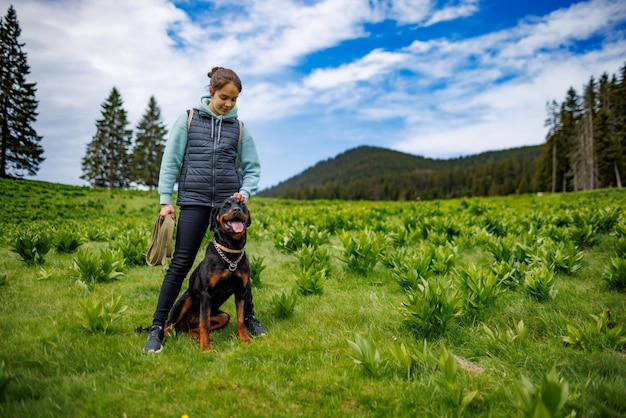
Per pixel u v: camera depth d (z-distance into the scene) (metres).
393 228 9.36
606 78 61.16
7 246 8.85
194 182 3.63
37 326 3.84
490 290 4.22
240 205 3.42
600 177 55.09
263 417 2.31
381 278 5.92
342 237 6.63
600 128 51.91
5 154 39.72
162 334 3.51
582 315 4.02
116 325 3.90
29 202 20.28
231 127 3.81
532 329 3.76
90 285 5.33
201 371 2.92
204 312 3.42
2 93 38.59
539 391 1.94
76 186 29.00
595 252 7.04
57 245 8.05
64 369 2.88
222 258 3.42
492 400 2.45
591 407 2.32
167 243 3.59
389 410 2.38
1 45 39.62
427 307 3.52
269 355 3.22
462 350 3.34
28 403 2.32
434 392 2.49
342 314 4.30
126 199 25.09
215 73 3.64
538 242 6.51
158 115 62.47
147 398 2.49
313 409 2.42
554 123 65.62
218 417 2.28
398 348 2.79
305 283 5.16
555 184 66.44
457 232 8.91
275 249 8.40
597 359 2.97
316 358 3.13
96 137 56.50
